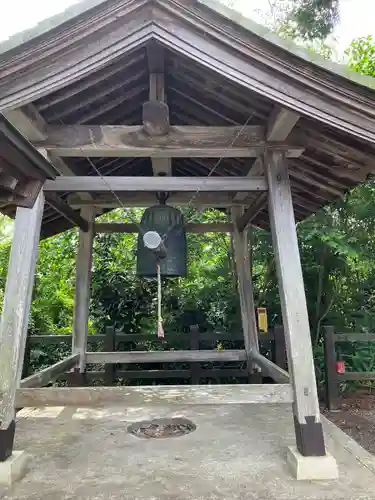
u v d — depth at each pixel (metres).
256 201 3.72
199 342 5.51
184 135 2.64
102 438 2.90
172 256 2.99
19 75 2.13
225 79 2.27
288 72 2.18
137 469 2.36
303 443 2.26
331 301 5.66
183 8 2.12
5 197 1.93
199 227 4.68
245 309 4.57
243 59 2.20
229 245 6.15
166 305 5.97
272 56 2.16
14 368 2.30
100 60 2.17
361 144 2.52
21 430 3.09
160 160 3.27
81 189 2.70
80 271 4.50
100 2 2.05
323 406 4.98
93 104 2.81
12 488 2.13
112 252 6.23
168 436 2.99
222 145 2.64
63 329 6.18
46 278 6.28
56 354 5.86
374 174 2.88
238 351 4.53
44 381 3.20
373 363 5.56
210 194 4.47
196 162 3.99
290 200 2.59
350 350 5.70
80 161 3.55
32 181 1.96
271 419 3.32
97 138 2.61
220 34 2.15
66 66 2.15
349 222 5.79
